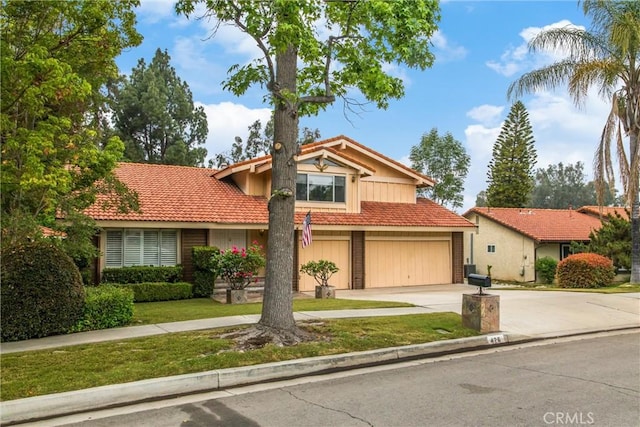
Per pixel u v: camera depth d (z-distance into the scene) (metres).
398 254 20.69
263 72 8.62
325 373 6.91
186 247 16.45
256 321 9.86
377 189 21.59
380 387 6.16
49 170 8.73
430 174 37.69
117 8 9.72
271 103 8.49
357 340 8.04
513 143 43.84
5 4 8.30
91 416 5.30
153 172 19.72
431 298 14.30
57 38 9.03
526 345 8.81
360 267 19.39
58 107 10.09
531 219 30.61
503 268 29.64
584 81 17.97
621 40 16.80
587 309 12.07
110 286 10.90
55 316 8.79
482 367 7.15
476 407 5.34
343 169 19.31
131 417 5.23
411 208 21.69
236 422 5.01
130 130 37.50
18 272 8.54
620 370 6.93
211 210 16.84
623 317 11.38
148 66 39.78
